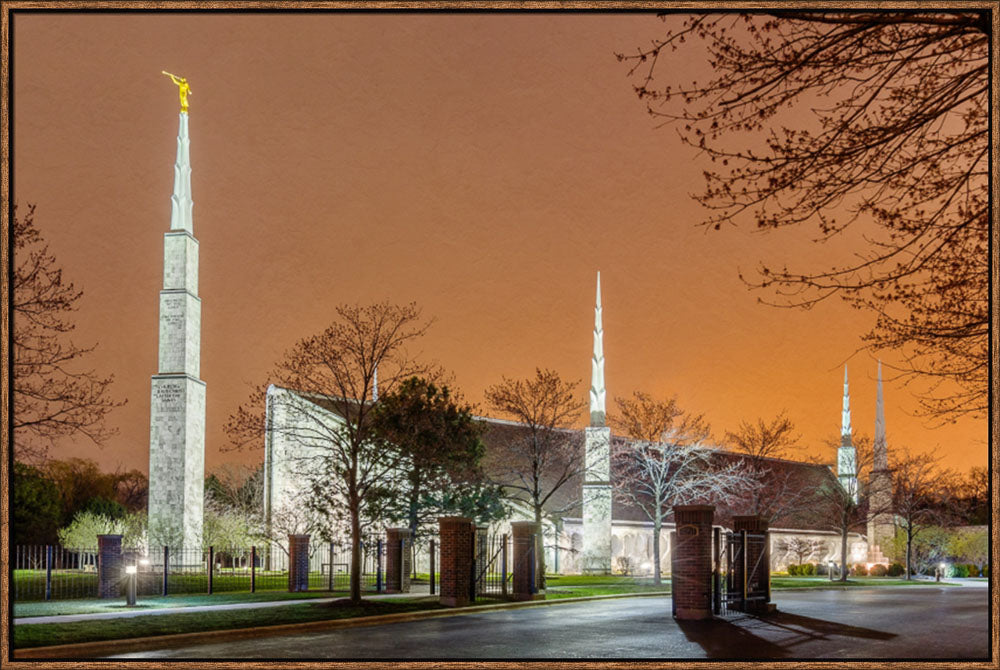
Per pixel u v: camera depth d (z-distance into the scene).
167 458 59.84
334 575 48.47
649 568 67.25
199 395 62.62
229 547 59.03
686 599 26.12
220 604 28.53
